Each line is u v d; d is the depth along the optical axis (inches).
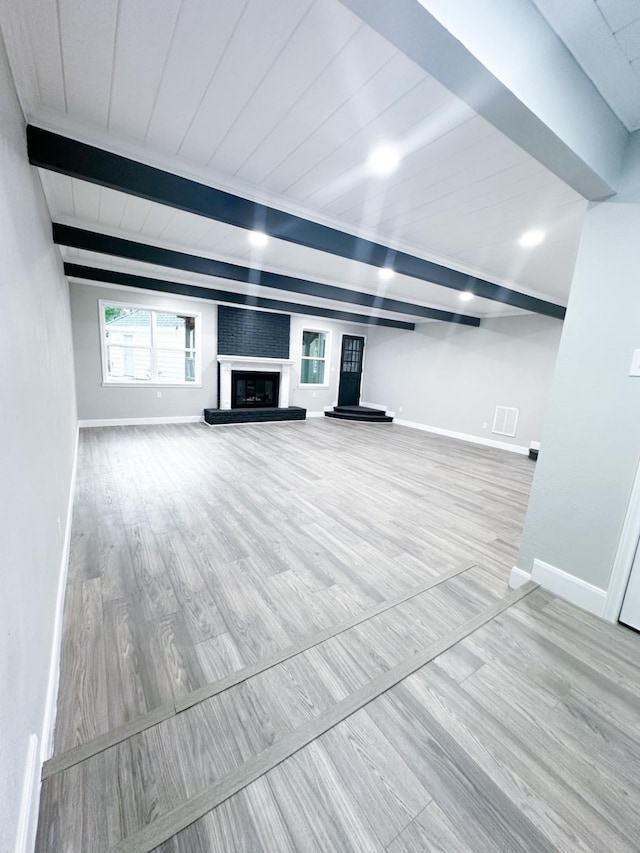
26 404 46.2
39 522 51.9
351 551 100.4
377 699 54.9
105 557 91.0
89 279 176.4
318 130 64.3
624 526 71.5
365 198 88.8
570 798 42.9
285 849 37.3
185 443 209.9
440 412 295.1
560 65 47.9
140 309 238.7
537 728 51.4
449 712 53.2
